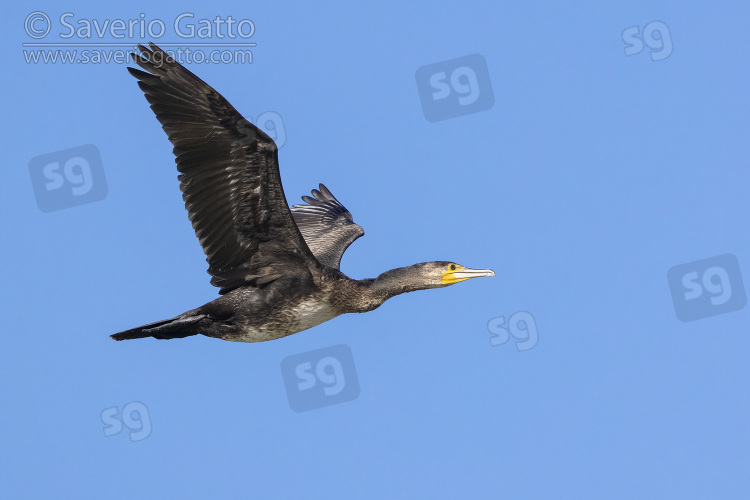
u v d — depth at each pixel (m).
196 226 14.50
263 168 14.09
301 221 20.03
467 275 16.39
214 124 13.77
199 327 15.44
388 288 16.22
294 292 15.34
